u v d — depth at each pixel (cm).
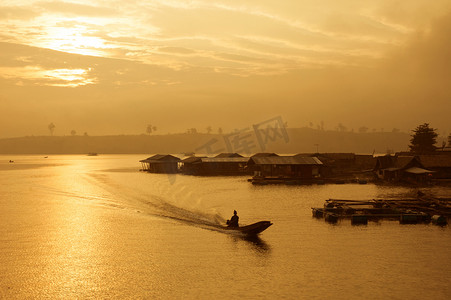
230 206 5059
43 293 2267
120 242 3275
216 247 3119
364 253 2936
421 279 2422
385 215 4219
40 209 4912
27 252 3016
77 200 5709
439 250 3005
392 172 8581
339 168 10619
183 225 3888
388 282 2380
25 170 13238
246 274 2523
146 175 10531
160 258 2852
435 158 8581
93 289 2317
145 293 2258
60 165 16825
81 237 3441
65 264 2741
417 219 4003
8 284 2392
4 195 6384
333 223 3966
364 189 6956
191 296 2211
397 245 3147
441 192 6481
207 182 8331
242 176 9925
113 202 5494
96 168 14250
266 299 2159
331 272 2545
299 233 3550
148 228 3766
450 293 2220
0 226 3891
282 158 8781
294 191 6662
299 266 2667
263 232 3584
